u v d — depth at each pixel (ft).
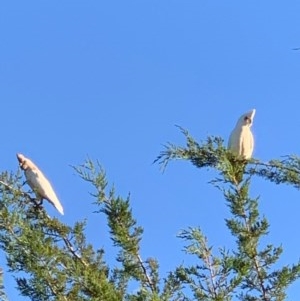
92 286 33.42
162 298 33.76
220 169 30.14
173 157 29.27
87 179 35.01
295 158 29.81
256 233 33.04
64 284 34.83
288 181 29.89
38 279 34.83
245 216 32.89
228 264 33.55
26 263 35.19
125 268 36.14
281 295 33.71
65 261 35.65
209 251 34.04
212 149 29.94
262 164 30.50
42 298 35.17
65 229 36.73
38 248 34.76
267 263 33.99
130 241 35.50
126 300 34.63
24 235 35.01
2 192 35.86
